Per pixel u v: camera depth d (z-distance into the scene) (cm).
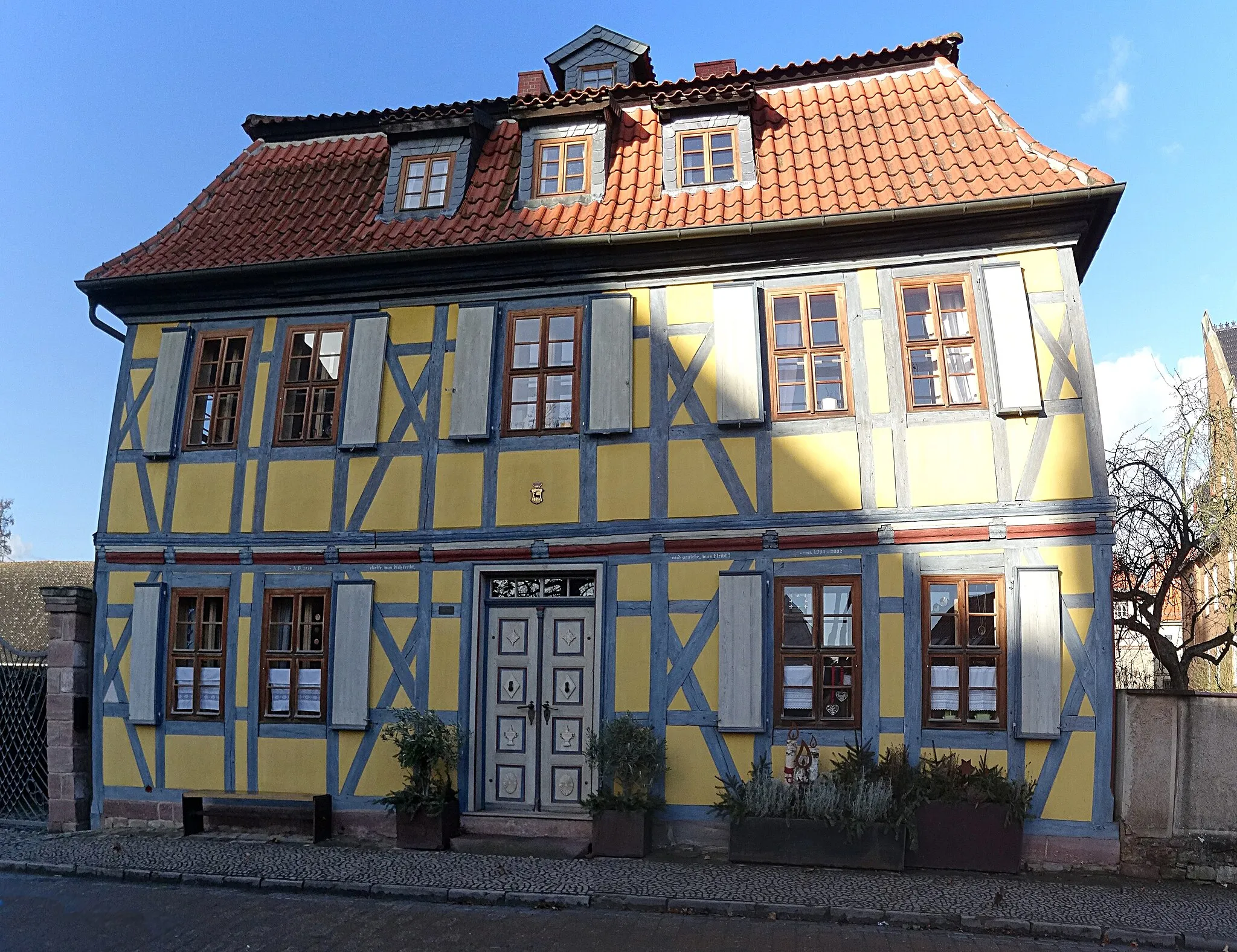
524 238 1015
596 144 1103
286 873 837
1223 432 1110
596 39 1338
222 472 1084
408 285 1071
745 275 998
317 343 1088
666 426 983
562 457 1002
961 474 912
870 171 1006
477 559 1005
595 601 979
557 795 977
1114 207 915
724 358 971
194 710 1053
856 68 1159
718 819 914
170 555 1079
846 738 902
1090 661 861
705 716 931
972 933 690
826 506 934
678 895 753
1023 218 930
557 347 1034
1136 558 1164
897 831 827
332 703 1006
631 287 1023
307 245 1106
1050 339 919
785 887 775
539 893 763
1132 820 830
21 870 890
